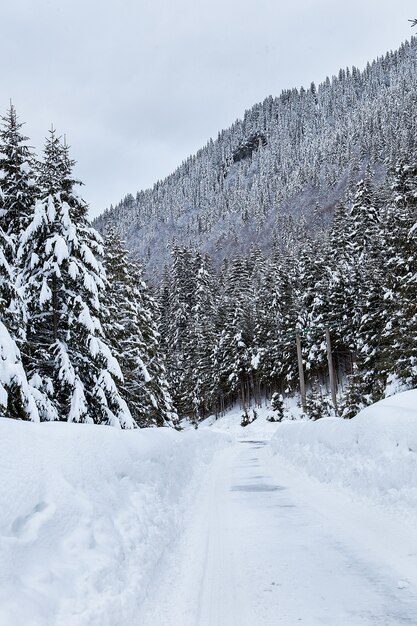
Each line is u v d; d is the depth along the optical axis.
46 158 15.93
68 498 3.96
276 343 54.22
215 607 4.27
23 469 3.71
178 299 75.44
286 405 53.28
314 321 48.12
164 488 7.26
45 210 14.61
